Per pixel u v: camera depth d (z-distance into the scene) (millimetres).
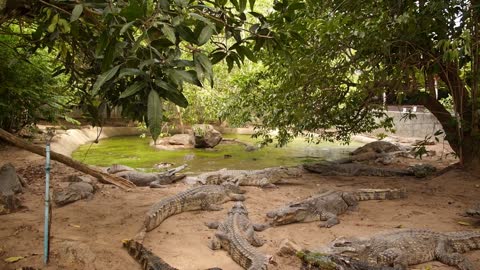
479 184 8969
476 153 9883
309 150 17484
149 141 20719
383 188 9352
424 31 7609
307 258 4855
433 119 18359
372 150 15422
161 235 6105
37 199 7516
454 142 10445
